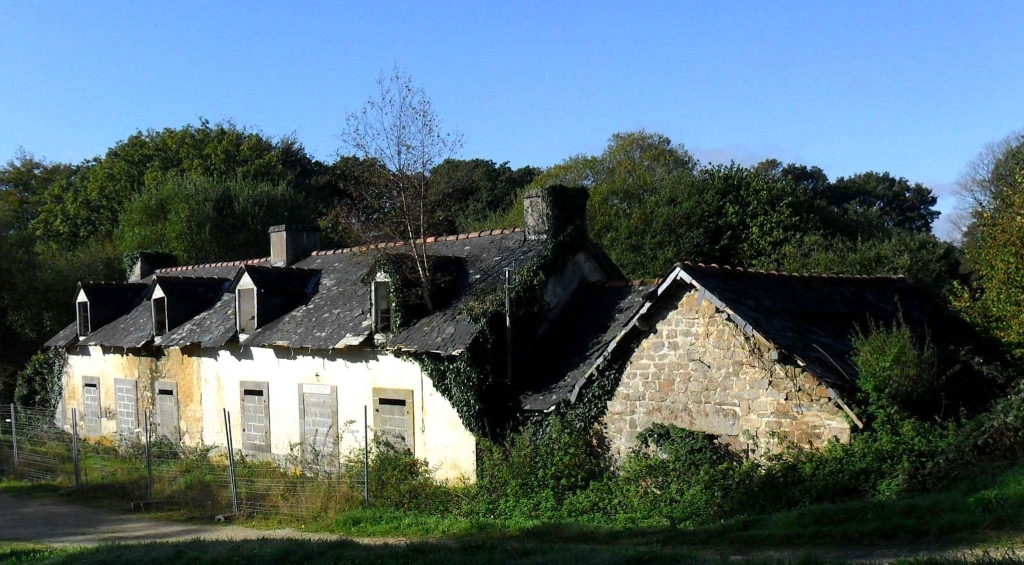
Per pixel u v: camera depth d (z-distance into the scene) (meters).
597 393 15.63
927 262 32.44
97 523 16.53
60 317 34.06
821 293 16.12
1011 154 39.53
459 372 16.86
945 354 14.36
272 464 20.31
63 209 51.66
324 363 20.02
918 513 10.10
